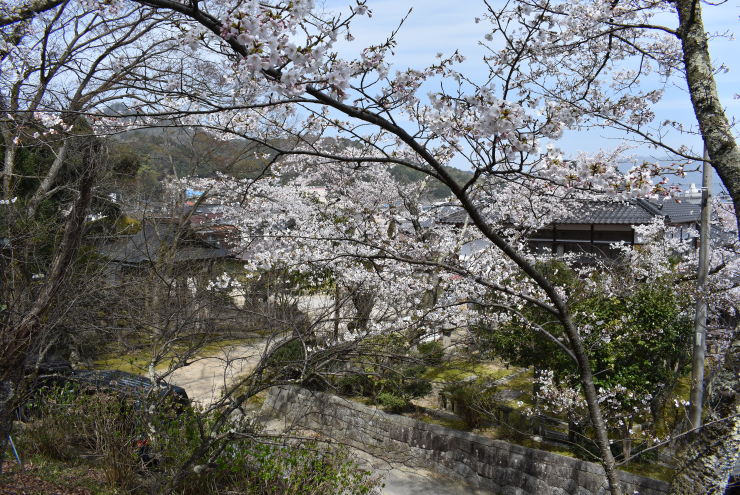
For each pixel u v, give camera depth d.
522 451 7.48
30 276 5.46
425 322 6.66
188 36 2.79
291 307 6.32
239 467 5.02
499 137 2.78
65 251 5.19
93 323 7.11
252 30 2.24
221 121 4.68
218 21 2.26
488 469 7.68
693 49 4.86
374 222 9.05
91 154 5.59
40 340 5.03
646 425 8.12
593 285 7.80
